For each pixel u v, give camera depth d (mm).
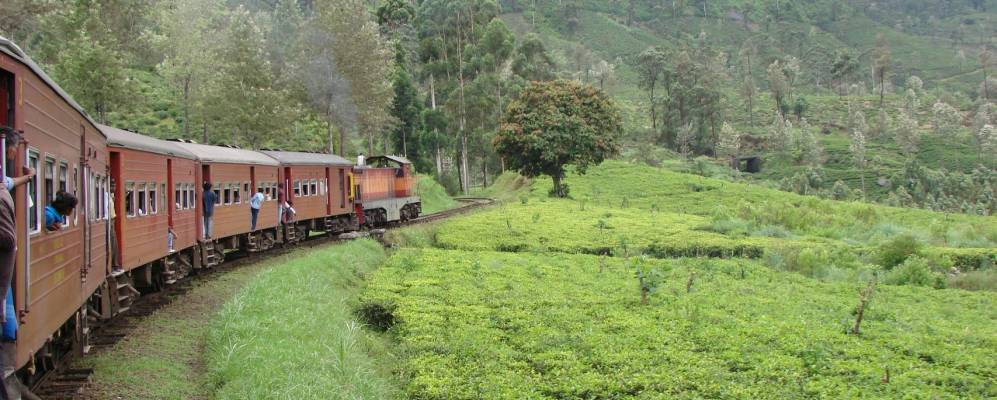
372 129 59219
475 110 73875
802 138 115812
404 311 16594
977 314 19375
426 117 71625
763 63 188125
